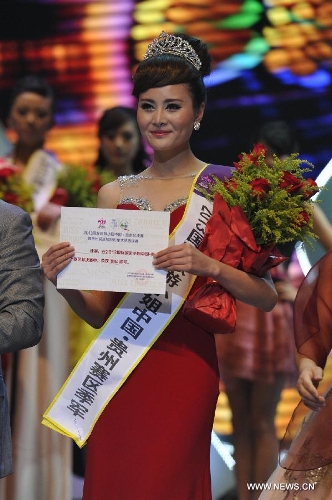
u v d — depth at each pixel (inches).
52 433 378.9
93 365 241.0
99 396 240.5
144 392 236.5
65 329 378.3
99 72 388.2
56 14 389.1
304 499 272.5
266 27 382.9
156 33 386.6
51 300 377.4
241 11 383.9
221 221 228.4
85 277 220.4
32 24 389.4
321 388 280.5
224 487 378.9
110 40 388.5
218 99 383.6
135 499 233.0
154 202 241.8
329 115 380.8
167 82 231.5
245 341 376.8
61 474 379.2
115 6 388.2
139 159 387.2
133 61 388.5
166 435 232.4
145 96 234.2
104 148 386.3
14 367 378.0
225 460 378.9
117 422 237.8
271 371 376.2
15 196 384.8
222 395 379.9
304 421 271.7
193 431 233.6
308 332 271.3
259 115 382.3
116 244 219.8
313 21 380.8
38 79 388.8
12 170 386.6
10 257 218.1
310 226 229.0
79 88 388.2
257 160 231.5
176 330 237.8
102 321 247.6
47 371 378.6
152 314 238.8
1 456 219.6
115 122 385.4
